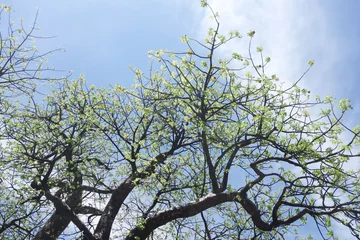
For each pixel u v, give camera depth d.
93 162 14.30
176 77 12.64
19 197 13.05
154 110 14.34
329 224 12.11
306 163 12.43
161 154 14.53
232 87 12.25
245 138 12.63
